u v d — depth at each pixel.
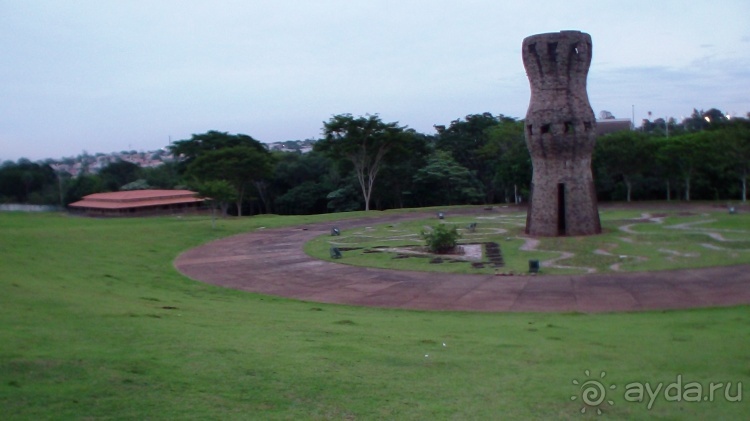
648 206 71.06
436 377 12.67
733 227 46.91
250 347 14.55
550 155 45.09
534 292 27.50
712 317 20.66
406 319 22.06
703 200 78.12
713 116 170.50
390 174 92.56
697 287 26.81
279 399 10.98
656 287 27.30
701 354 14.66
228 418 9.98
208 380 11.72
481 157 99.56
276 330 17.58
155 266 36.91
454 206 83.12
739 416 10.59
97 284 27.48
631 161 76.62
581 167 45.12
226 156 82.56
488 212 71.56
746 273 29.16
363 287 30.45
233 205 106.75
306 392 11.39
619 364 13.87
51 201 107.50
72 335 14.53
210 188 56.81
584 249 38.53
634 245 39.19
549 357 14.57
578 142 44.19
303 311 23.91
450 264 35.44
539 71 44.34
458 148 104.31
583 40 43.34
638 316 21.92
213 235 54.12
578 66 43.78
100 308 19.17
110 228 50.44
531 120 45.19
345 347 15.17
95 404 10.20
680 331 17.91
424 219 64.44
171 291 28.61
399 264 36.16
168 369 12.17
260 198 105.88
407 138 82.56
